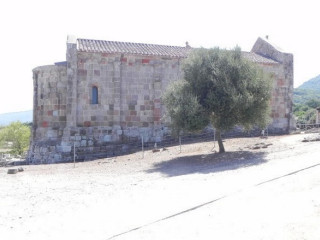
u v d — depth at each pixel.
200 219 9.61
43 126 29.83
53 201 13.78
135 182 16.81
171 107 23.30
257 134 34.41
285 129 37.06
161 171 19.75
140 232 9.06
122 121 30.83
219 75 22.50
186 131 22.55
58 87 29.66
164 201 11.95
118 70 30.41
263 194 11.22
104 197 13.73
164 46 34.78
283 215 9.03
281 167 15.57
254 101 22.89
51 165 25.88
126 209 11.43
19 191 16.20
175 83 24.30
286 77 37.31
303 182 11.95
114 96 30.38
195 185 14.12
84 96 29.64
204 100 22.64
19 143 55.88
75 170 22.75
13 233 9.81
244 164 18.52
